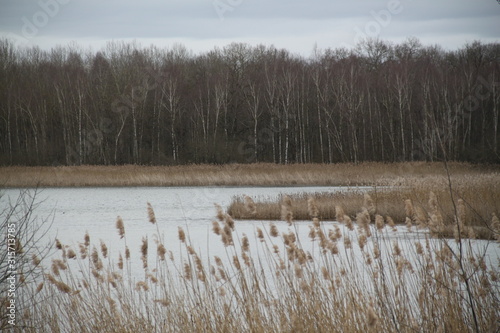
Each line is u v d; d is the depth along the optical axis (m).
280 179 62.41
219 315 11.63
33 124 91.25
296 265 11.66
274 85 88.62
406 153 88.31
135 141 86.75
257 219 38.41
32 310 12.72
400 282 12.12
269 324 11.23
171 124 90.44
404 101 88.50
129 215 43.78
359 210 34.69
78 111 92.94
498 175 44.06
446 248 11.45
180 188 67.31
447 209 26.52
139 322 12.19
